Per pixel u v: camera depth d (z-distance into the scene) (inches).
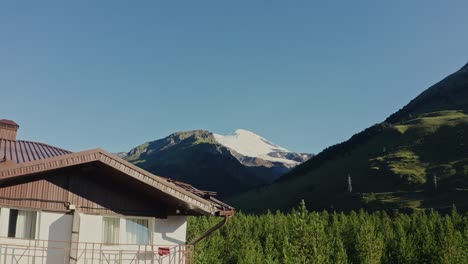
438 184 6624.0
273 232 2733.8
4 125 775.7
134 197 604.1
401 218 3302.2
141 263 593.6
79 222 561.9
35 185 547.5
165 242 616.4
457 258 1903.3
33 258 537.0
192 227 1940.2
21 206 536.4
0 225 528.4
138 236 603.5
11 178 520.4
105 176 587.8
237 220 2797.7
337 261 1814.7
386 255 2202.3
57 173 562.9
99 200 581.0
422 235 2330.2
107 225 586.6
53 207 553.0
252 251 1876.2
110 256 577.0
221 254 2060.8
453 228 2429.9
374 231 2427.4
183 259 619.2
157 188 550.6
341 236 2573.8
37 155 636.7
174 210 625.6
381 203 6565.0
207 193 631.8
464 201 5821.9
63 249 551.8
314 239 1525.6
